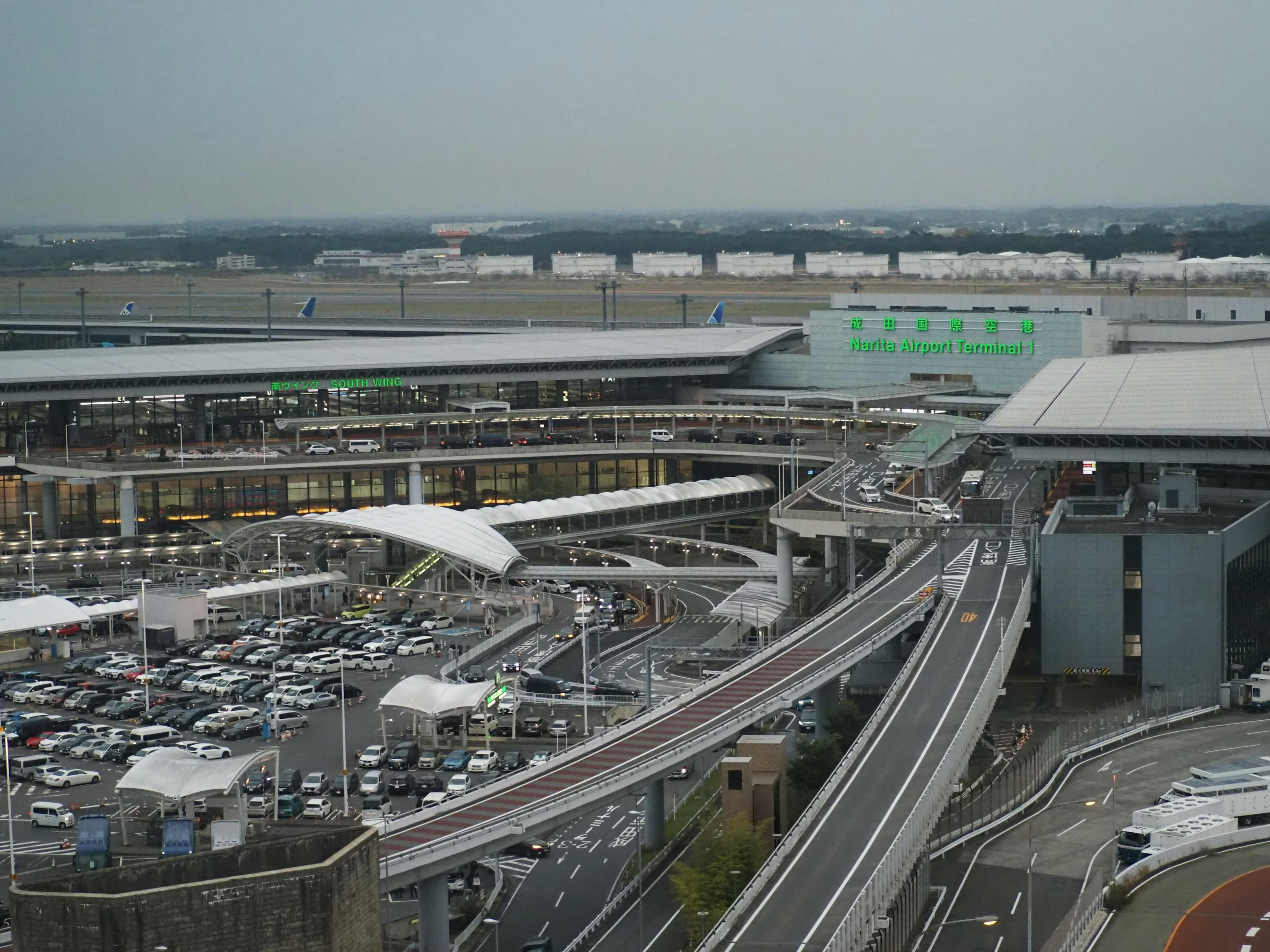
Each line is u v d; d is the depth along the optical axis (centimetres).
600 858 15950
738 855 14112
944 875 14925
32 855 14662
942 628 19725
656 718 16612
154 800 15500
